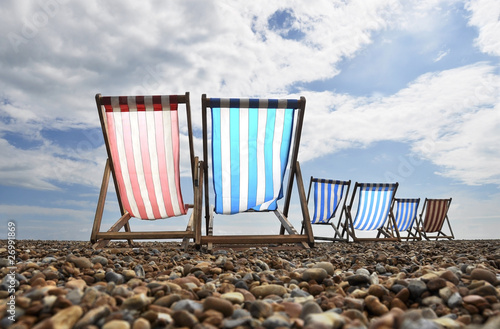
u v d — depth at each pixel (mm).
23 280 1677
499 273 2117
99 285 1602
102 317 1138
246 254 3236
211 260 2865
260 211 4410
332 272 2113
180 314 1127
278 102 3420
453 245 5051
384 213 6648
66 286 1497
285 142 3691
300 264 2773
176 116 3490
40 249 3340
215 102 3369
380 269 2336
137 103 3367
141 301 1251
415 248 4320
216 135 3576
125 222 4020
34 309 1172
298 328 1088
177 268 2205
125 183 3752
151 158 3639
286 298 1564
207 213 4129
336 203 6652
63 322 1074
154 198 3832
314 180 6469
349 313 1269
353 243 6086
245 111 3488
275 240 3697
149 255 3006
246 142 3627
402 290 1561
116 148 3602
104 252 3100
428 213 7988
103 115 3418
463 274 1893
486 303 1354
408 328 960
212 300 1270
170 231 3650
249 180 3785
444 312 1370
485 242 6289
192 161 3699
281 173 3812
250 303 1353
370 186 6430
